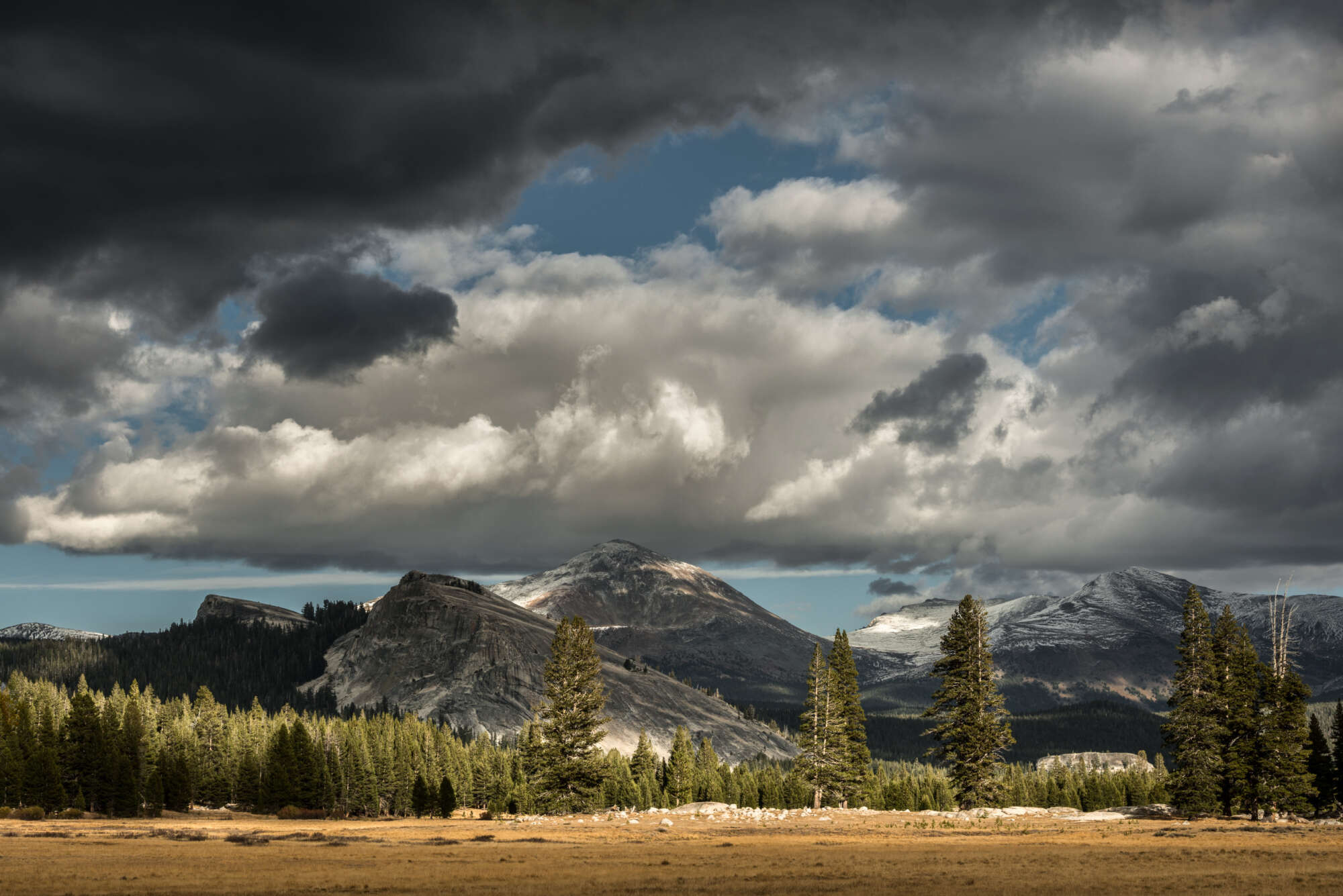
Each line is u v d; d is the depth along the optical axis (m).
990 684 101.25
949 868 50.59
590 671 106.38
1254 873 47.38
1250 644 95.38
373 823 100.81
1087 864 51.69
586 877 48.12
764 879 46.84
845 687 117.81
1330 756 121.31
